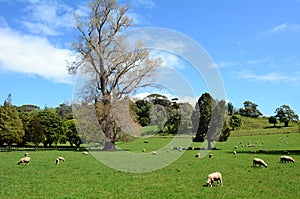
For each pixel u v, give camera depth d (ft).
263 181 67.77
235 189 58.70
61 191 58.44
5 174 82.23
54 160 124.67
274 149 186.70
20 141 213.25
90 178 75.00
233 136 316.60
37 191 58.39
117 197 52.95
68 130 222.89
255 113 529.86
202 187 61.16
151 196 53.42
